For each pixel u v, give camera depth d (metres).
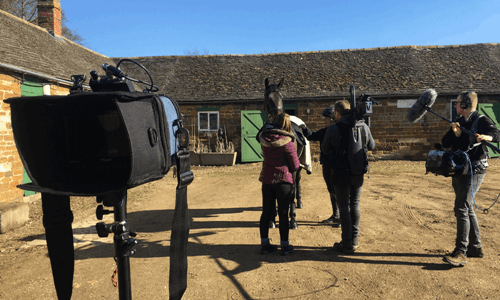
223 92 14.49
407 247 3.81
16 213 5.23
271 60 16.69
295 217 5.06
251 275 3.19
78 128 1.66
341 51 16.81
